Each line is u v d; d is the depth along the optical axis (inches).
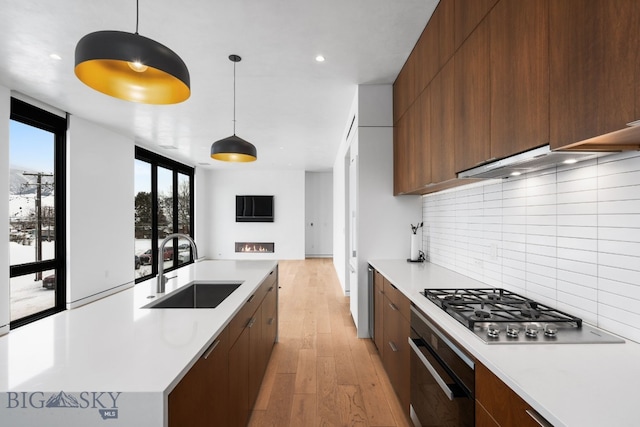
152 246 273.7
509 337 48.3
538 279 66.6
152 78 60.9
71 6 86.0
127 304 69.8
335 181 318.7
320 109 170.9
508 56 53.4
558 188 60.7
